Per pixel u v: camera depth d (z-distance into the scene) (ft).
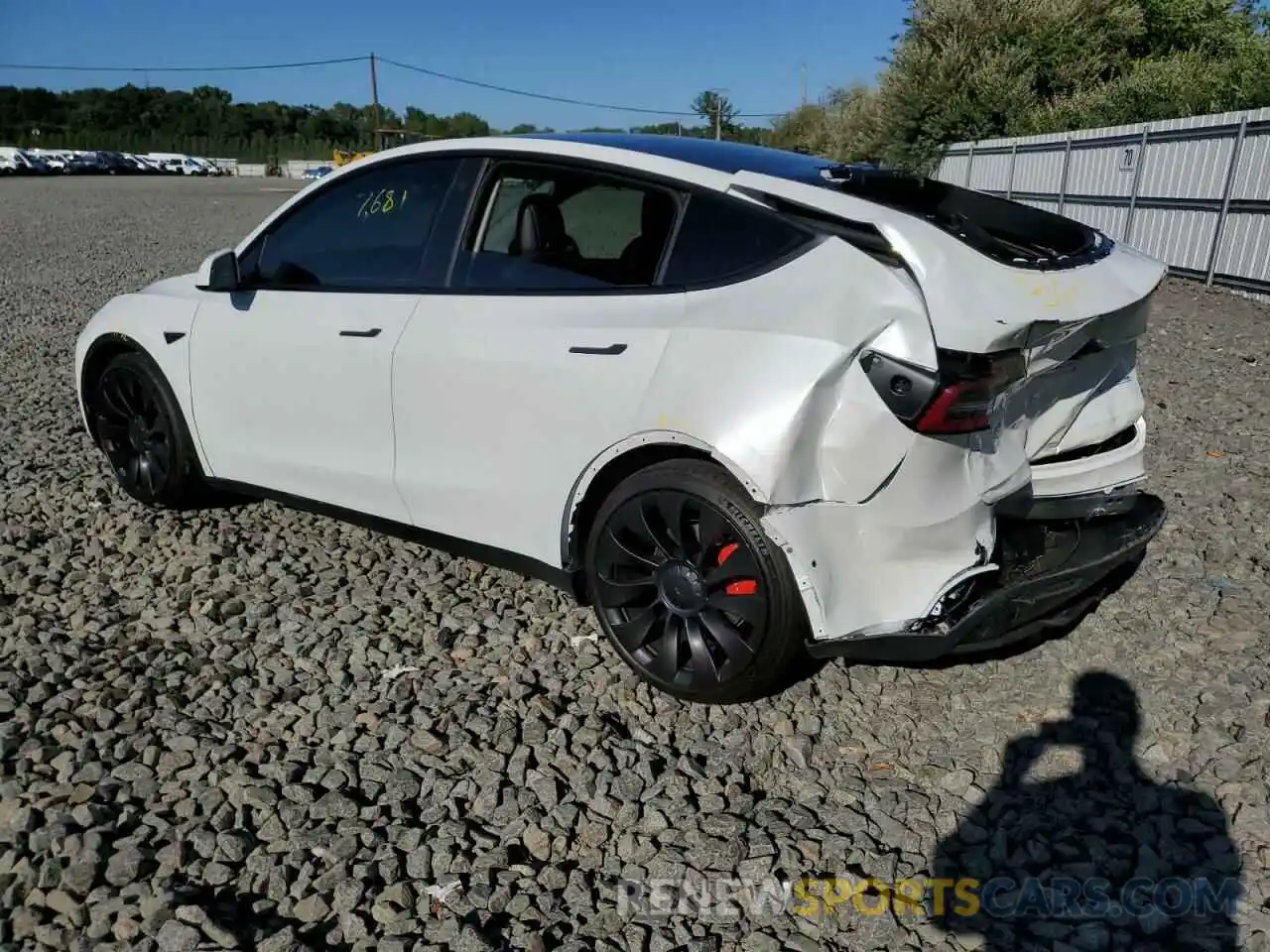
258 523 15.51
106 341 15.48
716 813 9.06
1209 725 10.32
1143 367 26.55
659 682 10.59
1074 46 77.51
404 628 12.35
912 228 9.20
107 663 11.31
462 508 11.75
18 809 8.82
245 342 13.60
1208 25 78.89
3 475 17.49
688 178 10.50
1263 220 37.11
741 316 9.57
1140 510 11.93
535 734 10.16
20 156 183.52
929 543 9.34
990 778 9.58
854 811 9.11
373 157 13.12
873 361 8.98
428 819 8.95
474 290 11.60
